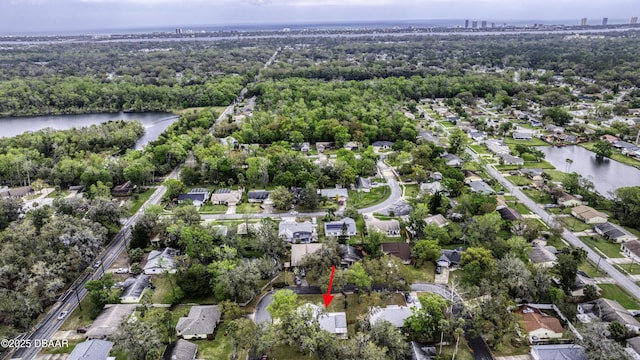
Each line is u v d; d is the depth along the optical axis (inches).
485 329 3826.3
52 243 4995.1
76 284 4803.2
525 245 5044.3
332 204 6756.9
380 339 3634.4
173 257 5162.4
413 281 4783.5
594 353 3489.2
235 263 4690.0
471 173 7667.3
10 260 4542.3
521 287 4350.4
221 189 7194.9
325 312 4119.1
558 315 4188.0
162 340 3855.8
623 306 4352.9
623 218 6087.6
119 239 5846.5
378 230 5669.3
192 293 4505.4
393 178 7829.7
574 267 4490.7
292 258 5034.5
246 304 4424.2
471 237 5231.3
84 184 7529.5
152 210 6033.5
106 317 4128.9
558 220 6146.7
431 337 3902.6
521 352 3789.4
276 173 7568.9
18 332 4050.2
